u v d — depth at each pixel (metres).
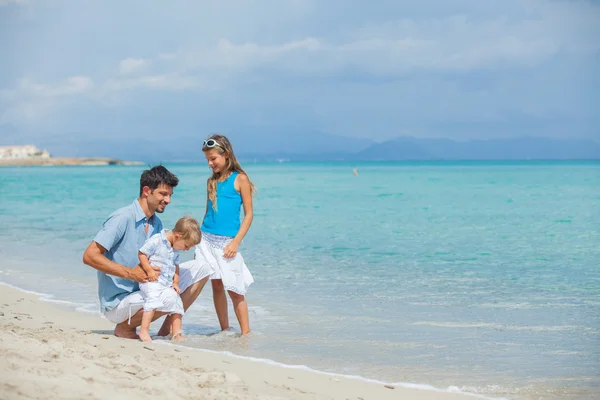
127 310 6.08
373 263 11.41
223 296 6.75
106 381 3.83
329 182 58.28
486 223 19.16
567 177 66.75
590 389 4.73
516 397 4.55
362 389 4.62
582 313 7.39
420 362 5.46
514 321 7.01
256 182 58.88
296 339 6.26
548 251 12.98
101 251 6.01
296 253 12.74
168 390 3.82
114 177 75.12
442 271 10.54
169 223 18.42
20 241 14.56
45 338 5.25
